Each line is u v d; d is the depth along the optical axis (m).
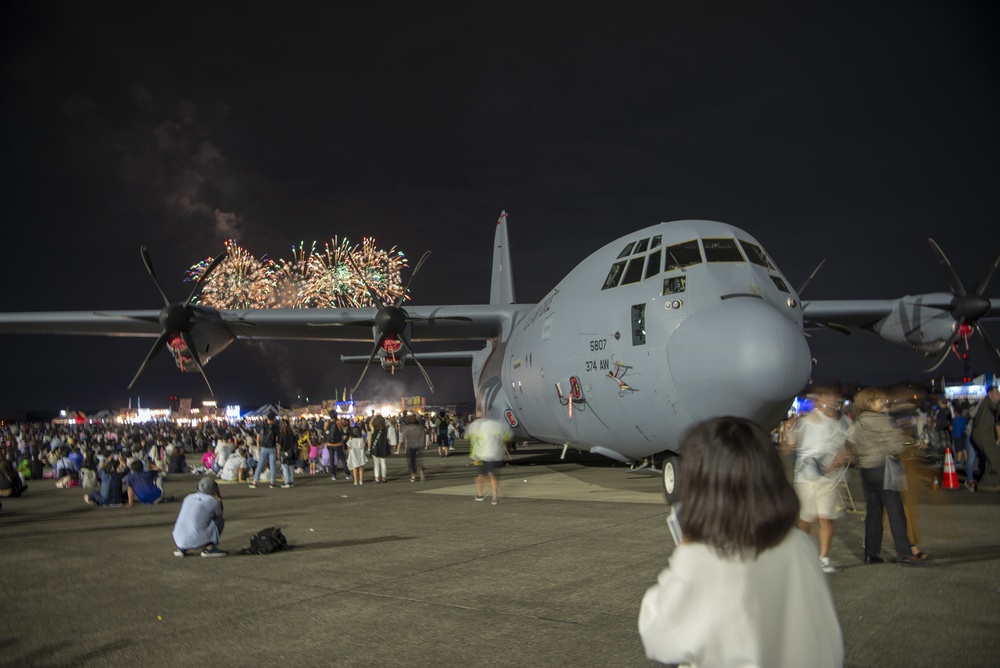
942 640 5.14
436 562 8.27
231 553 9.23
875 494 7.45
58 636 5.88
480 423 13.44
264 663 5.12
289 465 18.53
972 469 13.21
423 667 4.96
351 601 6.71
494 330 21.25
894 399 11.59
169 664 5.16
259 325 19.77
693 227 11.90
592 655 5.09
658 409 11.19
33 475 25.59
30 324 19.30
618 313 11.98
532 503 13.01
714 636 1.83
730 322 10.18
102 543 10.37
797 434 7.44
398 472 22.23
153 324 19.56
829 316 18.95
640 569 7.61
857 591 6.43
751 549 1.88
